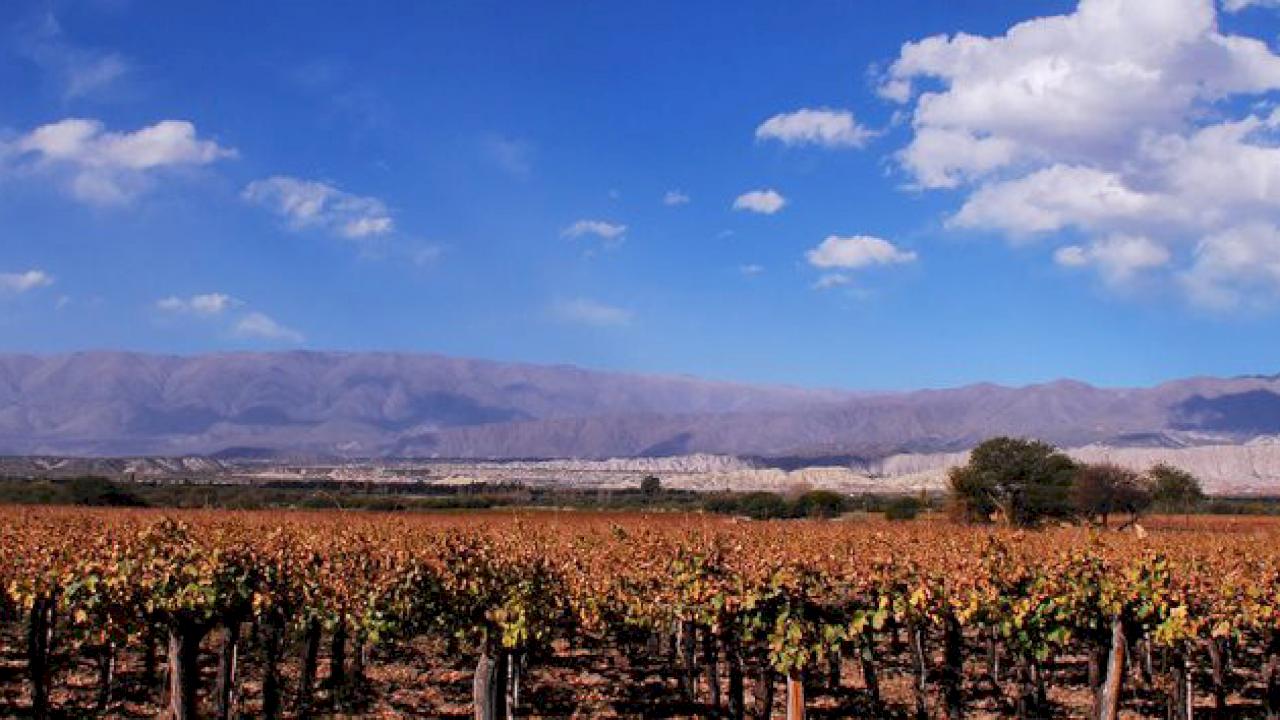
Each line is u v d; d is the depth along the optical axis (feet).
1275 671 62.18
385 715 64.59
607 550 82.28
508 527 102.12
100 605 52.49
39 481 289.74
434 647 89.04
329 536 76.69
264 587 56.54
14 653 81.66
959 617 60.29
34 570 59.16
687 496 357.61
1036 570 61.26
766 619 55.21
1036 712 65.98
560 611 71.77
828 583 60.18
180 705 52.75
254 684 73.15
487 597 61.67
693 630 70.44
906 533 89.10
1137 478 243.60
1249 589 60.08
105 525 86.48
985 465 203.31
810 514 252.01
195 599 51.21
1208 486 578.25
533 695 72.43
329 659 85.20
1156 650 75.36
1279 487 561.84
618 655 89.81
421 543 72.02
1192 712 69.87
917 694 67.05
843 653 57.47
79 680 72.02
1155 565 56.49
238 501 260.83
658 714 67.26
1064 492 202.59
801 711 53.47
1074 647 90.94
